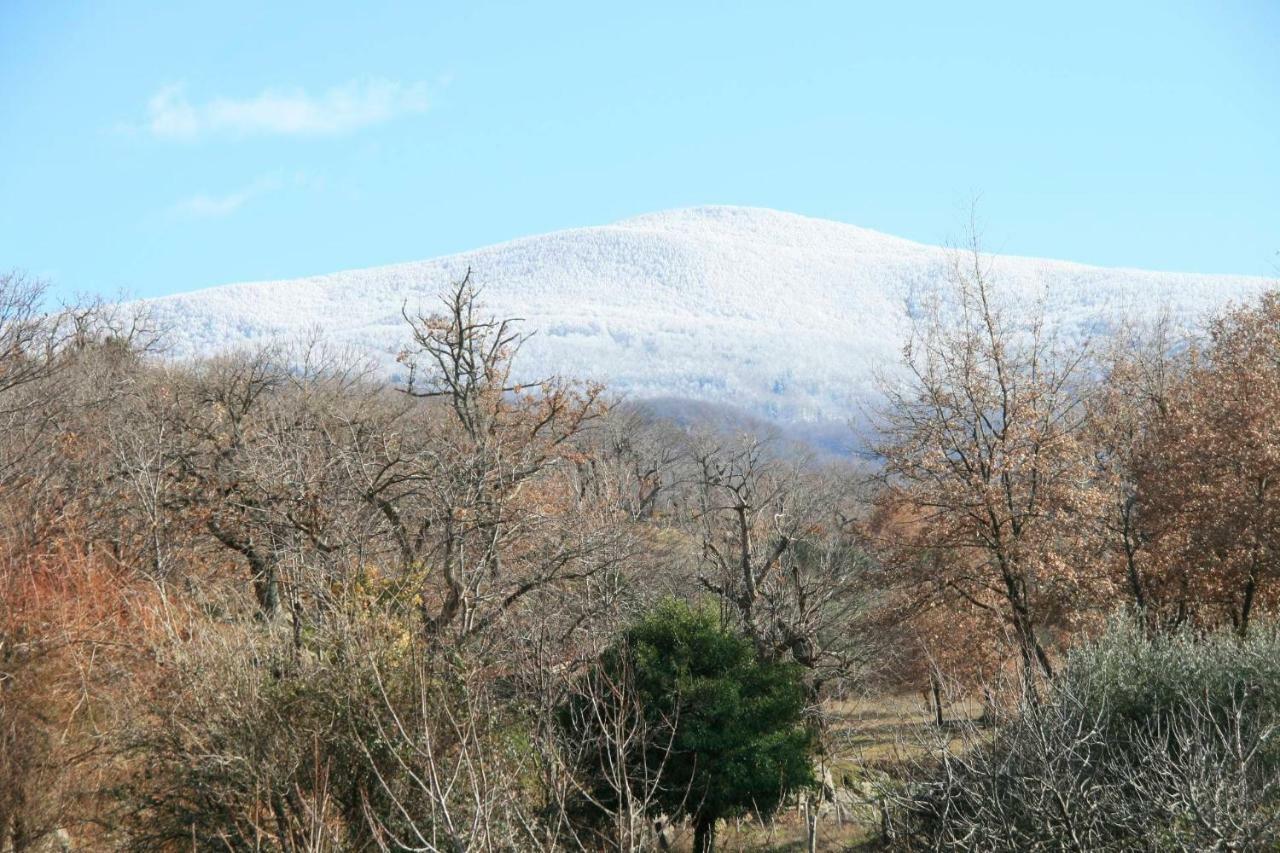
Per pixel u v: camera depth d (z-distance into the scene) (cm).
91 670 2397
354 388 6869
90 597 2659
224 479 3584
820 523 5762
